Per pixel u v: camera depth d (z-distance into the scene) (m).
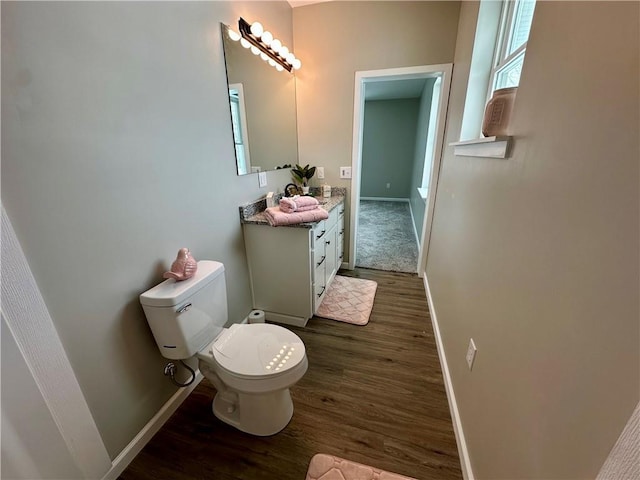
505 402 0.85
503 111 0.98
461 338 1.36
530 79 0.81
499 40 1.55
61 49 0.84
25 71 0.76
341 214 2.75
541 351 0.67
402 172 6.48
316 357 1.80
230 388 1.29
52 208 0.85
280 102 2.31
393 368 1.71
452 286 1.62
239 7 1.67
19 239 0.78
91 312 0.99
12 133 0.75
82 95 0.90
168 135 1.25
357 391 1.54
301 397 1.51
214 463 1.20
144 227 1.17
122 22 1.01
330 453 1.23
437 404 1.46
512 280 0.85
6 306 0.76
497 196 1.01
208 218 1.57
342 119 2.53
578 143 0.58
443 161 2.32
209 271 1.33
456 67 2.04
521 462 0.74
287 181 2.59
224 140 1.65
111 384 1.09
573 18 0.62
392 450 1.24
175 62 1.26
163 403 1.36
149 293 1.14
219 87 1.56
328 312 2.28
